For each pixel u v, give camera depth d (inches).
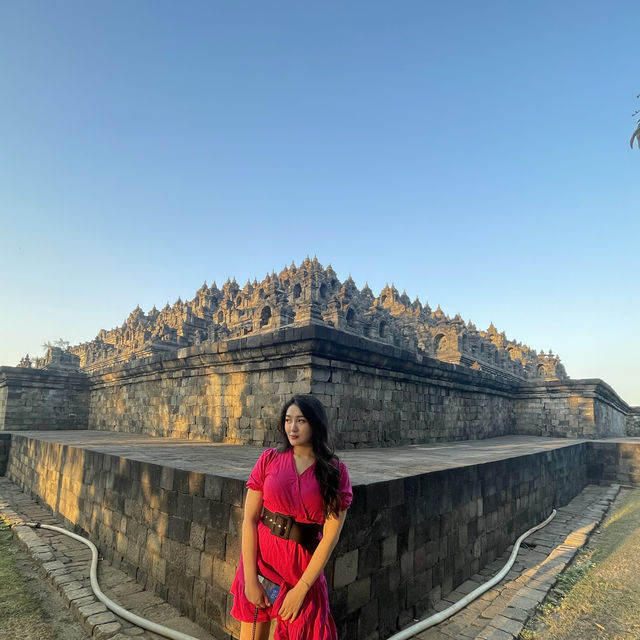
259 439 505.7
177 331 1182.9
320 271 1185.4
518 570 328.5
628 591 278.1
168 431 692.7
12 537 384.5
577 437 979.3
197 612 225.6
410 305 1493.6
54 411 1026.7
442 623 239.1
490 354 1227.9
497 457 414.3
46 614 238.1
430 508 275.0
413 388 644.7
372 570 219.8
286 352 483.5
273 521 126.5
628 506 565.3
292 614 116.6
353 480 238.4
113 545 315.9
